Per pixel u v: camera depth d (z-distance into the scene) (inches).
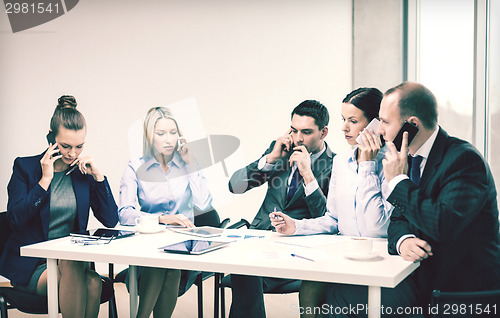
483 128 144.6
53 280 88.8
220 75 166.1
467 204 76.9
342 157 106.8
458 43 146.6
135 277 110.0
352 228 101.7
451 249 80.5
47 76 175.6
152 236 100.0
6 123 175.8
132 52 171.9
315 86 158.6
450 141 84.7
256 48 163.5
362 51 155.3
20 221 110.0
